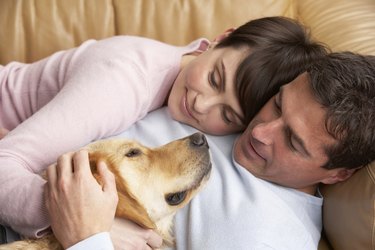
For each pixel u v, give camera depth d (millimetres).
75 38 1521
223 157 1120
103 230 814
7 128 1233
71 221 807
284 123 1005
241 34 1150
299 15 1658
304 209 1106
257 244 929
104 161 932
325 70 988
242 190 1042
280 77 1129
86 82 1040
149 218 903
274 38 1158
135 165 958
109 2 1527
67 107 991
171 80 1235
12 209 874
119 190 900
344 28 1494
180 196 1000
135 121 1178
